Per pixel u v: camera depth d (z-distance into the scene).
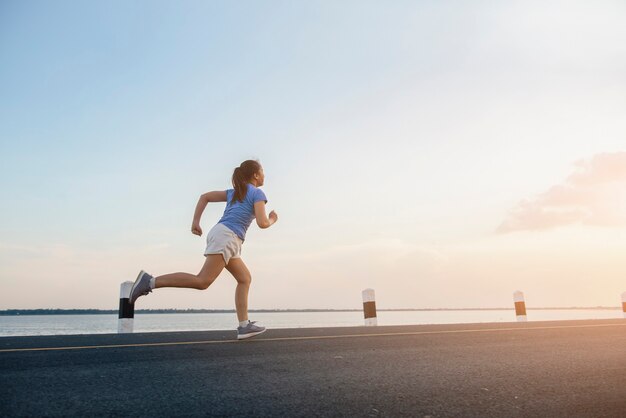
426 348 3.34
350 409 1.61
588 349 3.35
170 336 4.16
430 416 1.55
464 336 4.32
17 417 1.41
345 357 2.84
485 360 2.78
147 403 1.62
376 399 1.77
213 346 3.32
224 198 3.85
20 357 2.60
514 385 2.07
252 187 3.77
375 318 6.96
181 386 1.91
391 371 2.37
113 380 2.00
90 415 1.45
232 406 1.61
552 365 2.62
